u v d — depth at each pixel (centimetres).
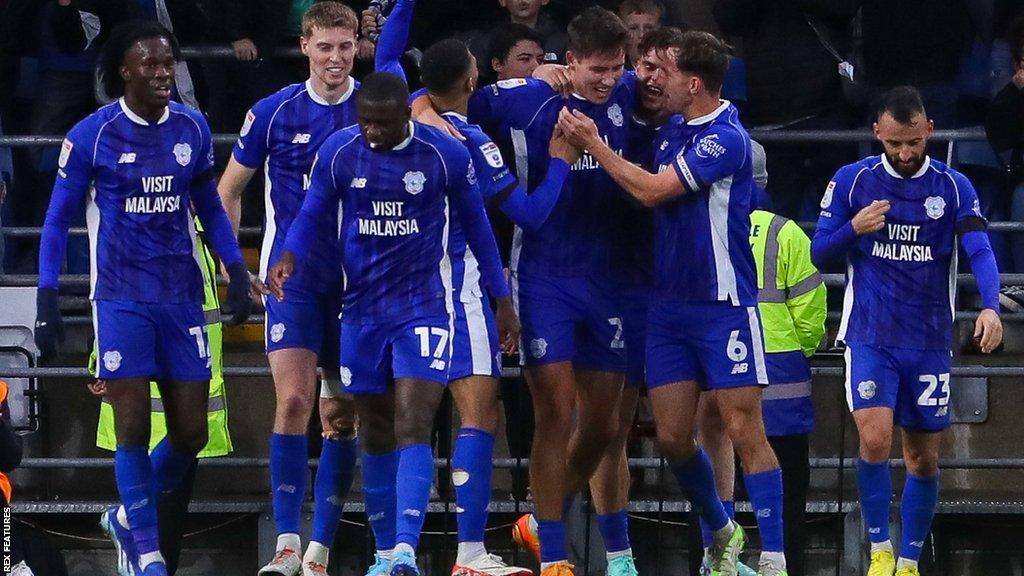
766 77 3288
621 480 2697
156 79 2400
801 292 2853
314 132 2567
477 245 2408
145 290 2433
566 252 2525
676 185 2441
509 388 3100
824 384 3247
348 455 2655
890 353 2675
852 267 2705
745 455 2533
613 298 2558
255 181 3456
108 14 3369
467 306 2408
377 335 2398
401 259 2378
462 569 2405
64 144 2427
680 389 2520
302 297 2553
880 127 2652
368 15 3167
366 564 3103
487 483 2416
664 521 3189
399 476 2334
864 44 3291
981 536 3244
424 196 2362
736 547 2634
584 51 2480
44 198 3447
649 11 3203
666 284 2511
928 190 2656
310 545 2653
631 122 2584
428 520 3177
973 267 2642
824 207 2703
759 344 2509
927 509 2758
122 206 2427
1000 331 2583
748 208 2512
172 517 2581
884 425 2661
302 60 3369
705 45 2470
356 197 2370
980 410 3253
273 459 2572
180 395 2478
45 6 3388
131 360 2423
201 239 2953
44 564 2959
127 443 2438
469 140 2434
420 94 2516
